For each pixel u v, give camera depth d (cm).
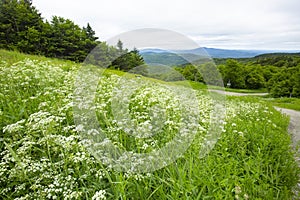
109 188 229
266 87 4194
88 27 1920
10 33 3344
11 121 335
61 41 2711
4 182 238
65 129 283
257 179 273
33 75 562
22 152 234
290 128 696
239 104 780
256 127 451
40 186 210
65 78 583
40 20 3581
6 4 3516
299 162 376
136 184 231
